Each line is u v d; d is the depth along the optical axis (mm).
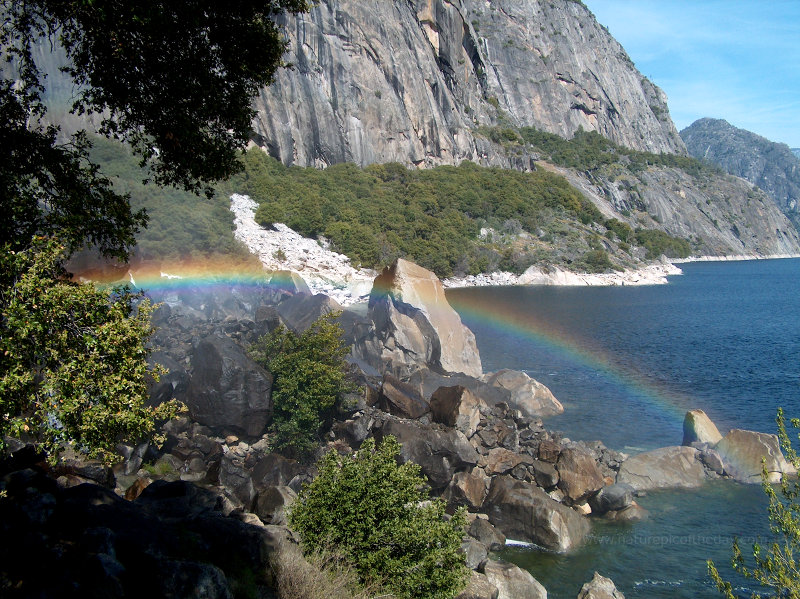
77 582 7785
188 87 11250
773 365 45625
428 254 108500
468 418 23000
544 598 14844
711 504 20828
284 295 42250
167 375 21938
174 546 9523
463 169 156500
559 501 20188
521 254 126188
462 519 12008
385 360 33094
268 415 21734
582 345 54375
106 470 15766
